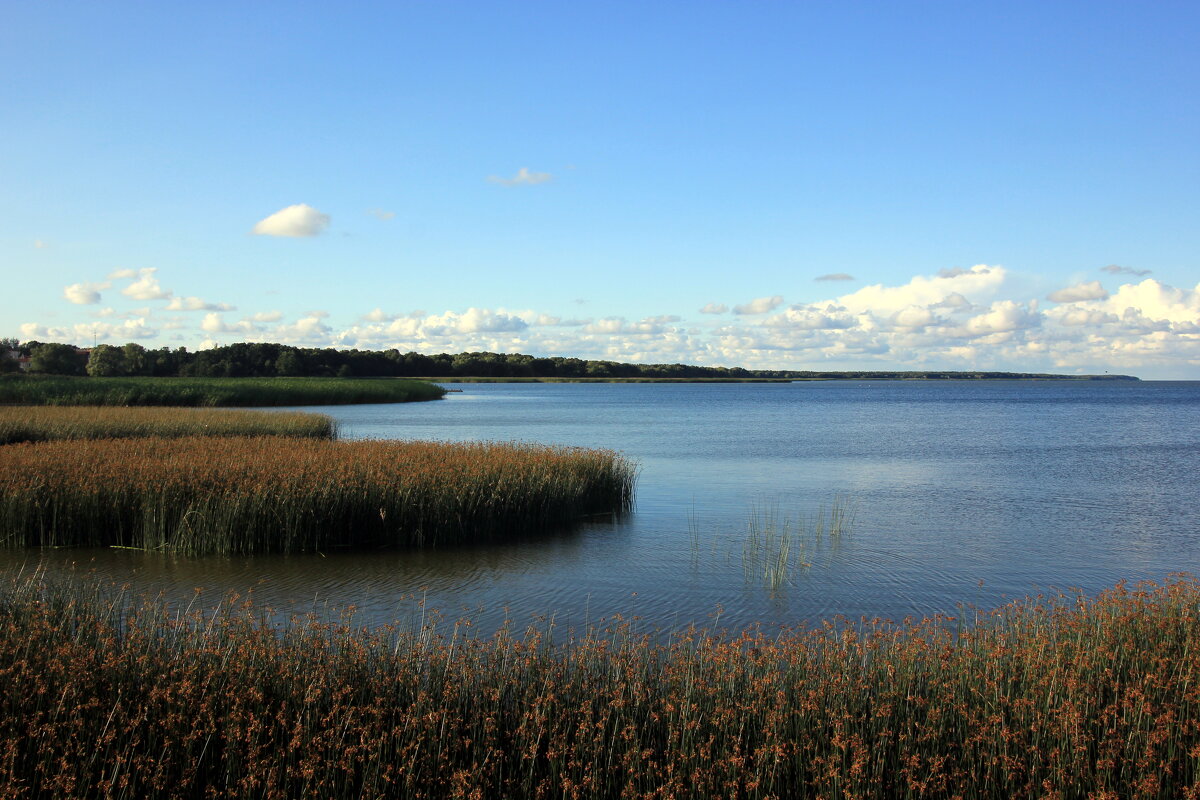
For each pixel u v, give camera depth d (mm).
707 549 17266
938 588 14328
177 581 14062
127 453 21500
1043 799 6234
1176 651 8672
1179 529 20188
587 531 19219
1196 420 70812
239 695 7000
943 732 7047
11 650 7523
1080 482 29062
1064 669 7855
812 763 6520
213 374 135750
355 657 7910
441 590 13719
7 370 108250
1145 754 6637
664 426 58156
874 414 79812
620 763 6645
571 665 8227
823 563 16156
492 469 19625
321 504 16828
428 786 6320
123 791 6059
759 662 8031
